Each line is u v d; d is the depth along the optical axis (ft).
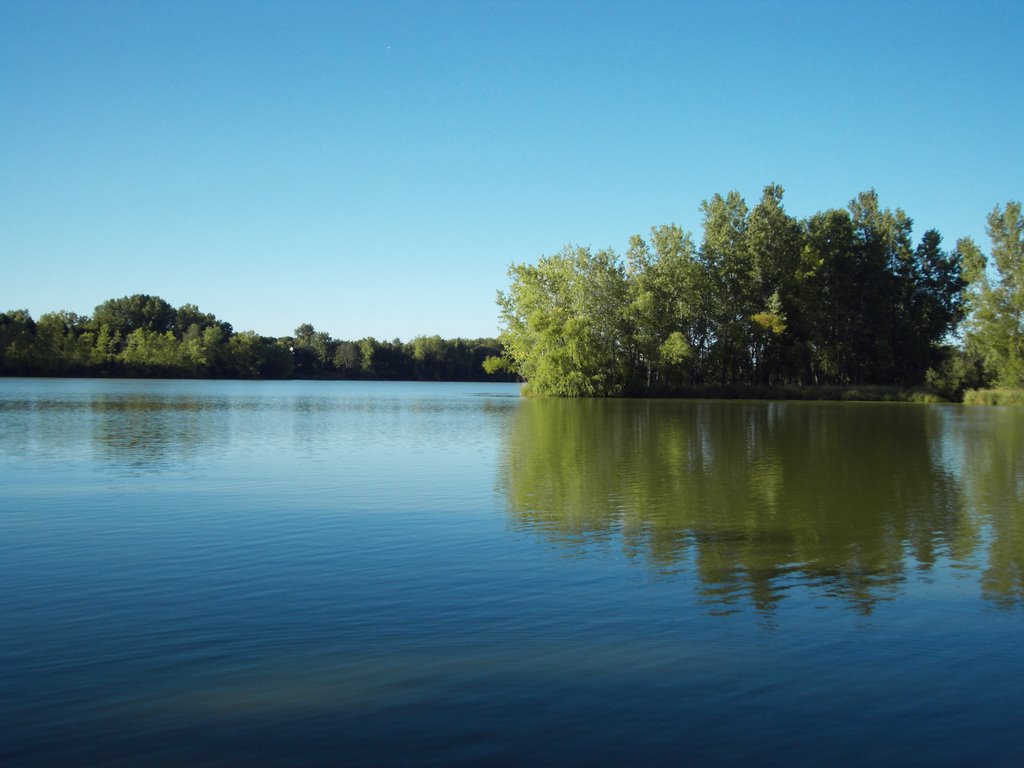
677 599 38.06
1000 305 273.95
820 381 329.31
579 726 25.13
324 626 33.86
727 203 309.63
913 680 28.71
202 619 34.65
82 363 493.36
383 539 50.19
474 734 24.61
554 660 30.30
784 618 35.40
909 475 82.38
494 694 27.32
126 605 36.47
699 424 156.56
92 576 41.22
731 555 46.68
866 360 326.03
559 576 41.81
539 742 24.14
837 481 77.25
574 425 152.66
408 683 28.14
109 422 142.20
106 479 74.69
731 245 304.09
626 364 296.30
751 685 28.19
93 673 28.84
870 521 57.21
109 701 26.63
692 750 23.75
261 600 37.35
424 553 46.62
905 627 34.32
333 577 41.29
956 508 62.54
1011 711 26.35
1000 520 57.67
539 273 298.97
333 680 28.35
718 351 298.56
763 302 303.68
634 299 293.02
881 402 277.03
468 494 67.72
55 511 58.80
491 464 89.20
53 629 33.30
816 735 24.67
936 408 236.43
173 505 61.57
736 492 69.97
